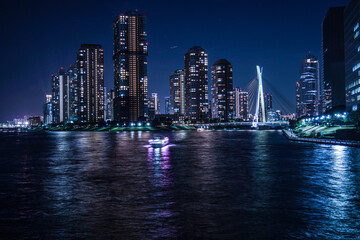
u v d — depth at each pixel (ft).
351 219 80.33
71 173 163.94
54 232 73.20
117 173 161.58
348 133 344.08
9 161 224.94
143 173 160.56
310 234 70.28
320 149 277.85
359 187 119.44
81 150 316.81
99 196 109.09
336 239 67.46
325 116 543.39
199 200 101.86
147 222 79.66
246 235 70.23
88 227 76.28
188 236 70.03
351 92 543.80
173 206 94.79
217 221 79.87
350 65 548.72
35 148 357.00
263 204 95.86
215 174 154.92
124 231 73.46
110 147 354.33
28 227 76.74
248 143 400.26
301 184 126.31
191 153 269.85
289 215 84.12
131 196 108.47
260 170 166.20
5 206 96.63
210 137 604.08
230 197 105.50
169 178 144.66
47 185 131.13
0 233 72.79
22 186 129.39
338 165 180.04
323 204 94.89
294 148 298.97
